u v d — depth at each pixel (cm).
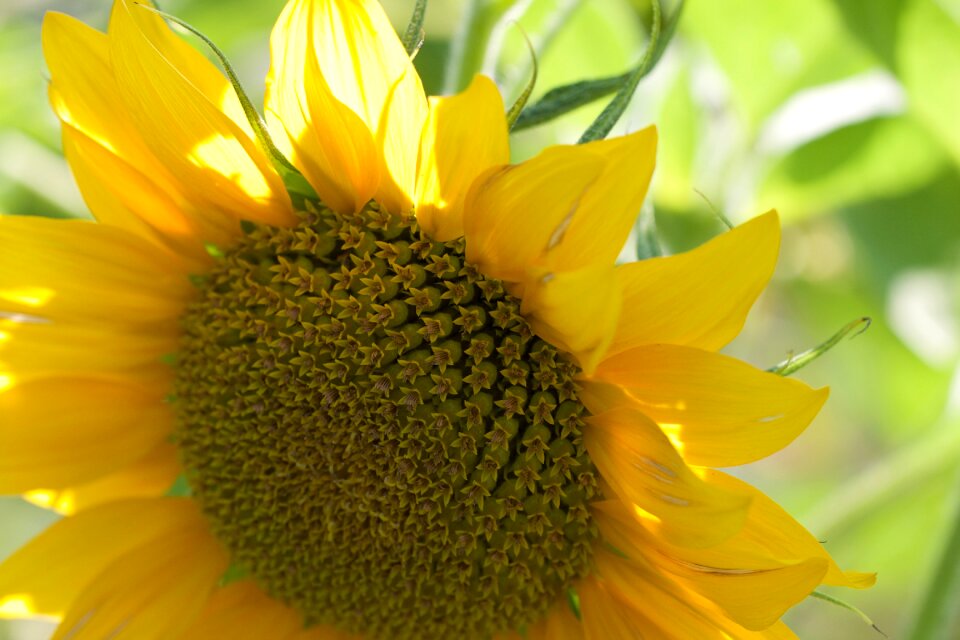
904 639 90
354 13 71
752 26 93
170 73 73
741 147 95
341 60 72
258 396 77
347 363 76
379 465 76
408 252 75
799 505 127
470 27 82
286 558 79
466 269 75
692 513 71
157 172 77
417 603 77
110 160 77
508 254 73
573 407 75
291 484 78
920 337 107
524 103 71
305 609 80
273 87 73
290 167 74
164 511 81
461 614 77
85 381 80
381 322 75
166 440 81
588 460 75
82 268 78
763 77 94
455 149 72
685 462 72
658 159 93
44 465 80
